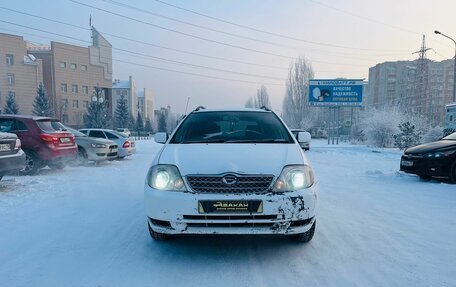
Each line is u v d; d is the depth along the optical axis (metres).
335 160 14.94
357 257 3.33
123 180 8.31
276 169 3.25
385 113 26.88
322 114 54.72
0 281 2.83
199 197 3.09
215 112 4.93
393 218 4.75
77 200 5.92
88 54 69.44
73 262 3.21
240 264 3.17
